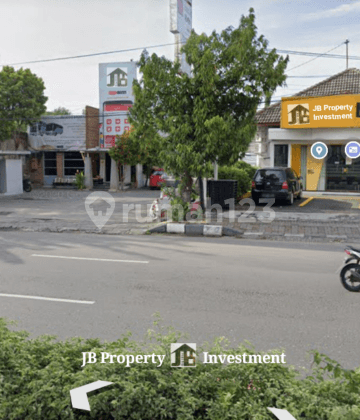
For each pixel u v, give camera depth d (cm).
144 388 316
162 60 1448
